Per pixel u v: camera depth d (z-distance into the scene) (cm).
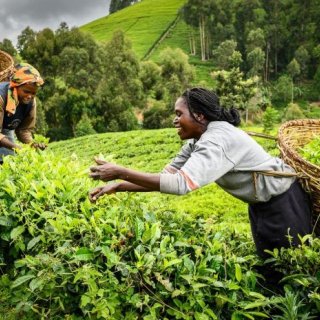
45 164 363
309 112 8650
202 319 270
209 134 295
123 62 6588
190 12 11088
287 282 317
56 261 276
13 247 319
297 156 319
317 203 322
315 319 299
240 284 298
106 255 271
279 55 10444
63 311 292
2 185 330
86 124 4653
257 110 7475
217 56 10075
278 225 310
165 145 1908
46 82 6316
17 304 291
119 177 284
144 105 6606
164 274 278
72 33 7138
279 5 10819
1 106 427
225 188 315
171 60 7462
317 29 10300
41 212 314
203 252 312
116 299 272
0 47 6769
